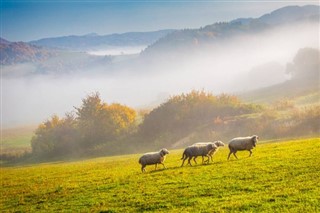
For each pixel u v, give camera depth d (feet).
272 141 272.10
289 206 75.25
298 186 87.81
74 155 442.09
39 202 115.34
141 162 139.23
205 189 97.76
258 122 361.92
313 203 74.90
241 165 120.47
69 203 106.11
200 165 133.39
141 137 433.07
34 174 195.62
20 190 140.87
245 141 137.80
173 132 417.69
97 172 162.91
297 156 123.13
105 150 424.05
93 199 105.91
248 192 89.76
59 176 167.84
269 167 111.24
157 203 92.22
